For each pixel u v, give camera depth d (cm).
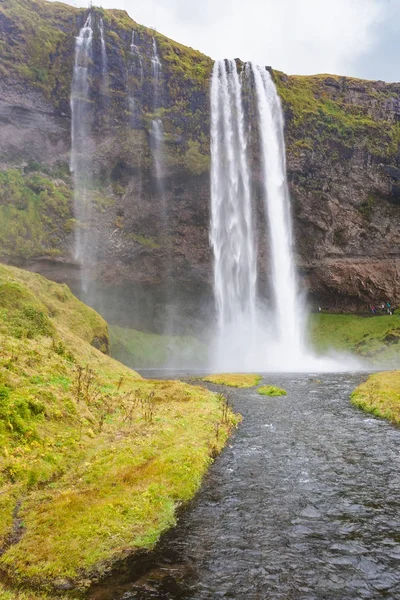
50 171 6306
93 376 2139
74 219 6194
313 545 873
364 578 761
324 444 1620
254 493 1140
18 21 6331
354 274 7569
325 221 7319
